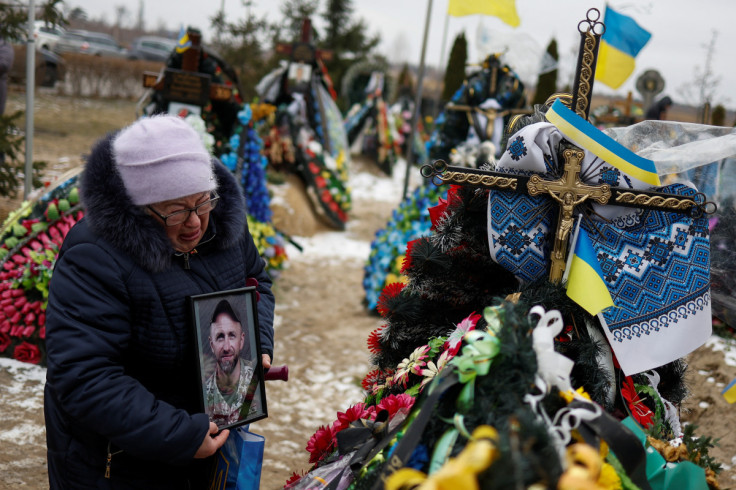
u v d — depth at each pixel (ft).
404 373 6.32
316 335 18.21
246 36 51.13
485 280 6.61
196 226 5.75
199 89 19.44
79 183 5.74
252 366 6.22
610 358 5.82
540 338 4.77
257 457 6.04
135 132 5.52
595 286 5.62
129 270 5.58
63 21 19.49
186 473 6.22
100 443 5.71
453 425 4.77
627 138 6.45
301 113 33.86
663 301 5.82
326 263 26.25
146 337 5.73
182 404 6.05
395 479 4.24
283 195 30.17
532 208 5.88
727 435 11.90
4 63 21.26
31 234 13.37
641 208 5.89
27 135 19.48
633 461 4.60
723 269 6.75
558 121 5.66
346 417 6.44
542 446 4.02
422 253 6.39
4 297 13.17
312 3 59.16
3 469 9.71
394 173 50.93
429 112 65.77
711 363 14.30
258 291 7.23
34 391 12.29
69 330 5.43
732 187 6.61
